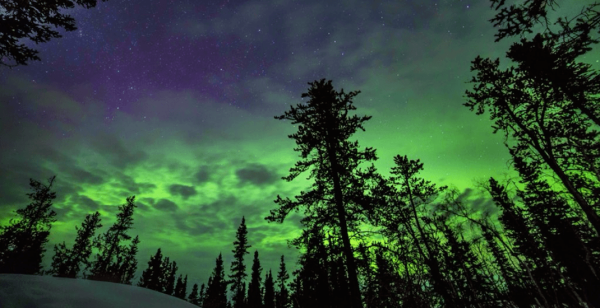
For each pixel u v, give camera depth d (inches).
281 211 470.9
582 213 645.9
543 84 463.5
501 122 598.9
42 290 132.2
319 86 536.1
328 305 552.1
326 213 468.4
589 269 611.8
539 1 173.0
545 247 680.4
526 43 396.8
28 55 398.3
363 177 488.4
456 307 519.2
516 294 721.0
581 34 176.2
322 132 510.0
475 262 823.7
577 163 542.0
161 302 175.6
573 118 508.7
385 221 510.9
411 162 753.0
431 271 522.9
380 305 416.2
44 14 388.2
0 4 365.7
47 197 1074.1
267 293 1684.3
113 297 154.3
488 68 568.7
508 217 746.2
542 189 746.8
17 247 965.8
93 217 1270.9
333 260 527.8
